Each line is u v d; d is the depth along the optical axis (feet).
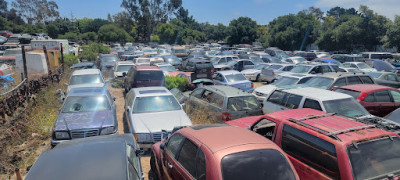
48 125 27.14
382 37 144.36
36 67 50.93
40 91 36.99
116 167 10.85
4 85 37.65
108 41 229.04
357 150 11.82
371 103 26.48
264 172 10.98
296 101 24.39
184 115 25.62
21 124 26.16
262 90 40.01
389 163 11.84
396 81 46.32
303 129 14.23
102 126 22.26
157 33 260.01
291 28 187.21
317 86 35.14
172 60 77.71
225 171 10.73
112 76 66.59
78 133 21.53
